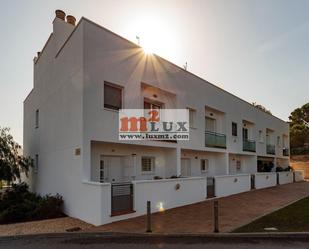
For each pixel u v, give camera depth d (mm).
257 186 20078
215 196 14852
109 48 11148
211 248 6125
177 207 11789
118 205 9148
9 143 15109
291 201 13461
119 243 6664
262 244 6391
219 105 18719
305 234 7066
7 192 14719
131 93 12000
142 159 13828
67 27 12828
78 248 6285
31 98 17953
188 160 16984
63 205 10938
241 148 21109
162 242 6707
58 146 12047
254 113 24172
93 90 10328
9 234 7418
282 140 31766
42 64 15586
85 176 9711
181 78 15258
